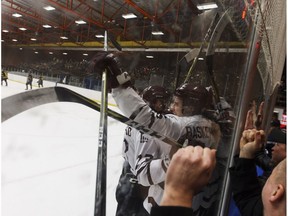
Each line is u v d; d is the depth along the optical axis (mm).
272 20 1328
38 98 419
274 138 1459
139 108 589
